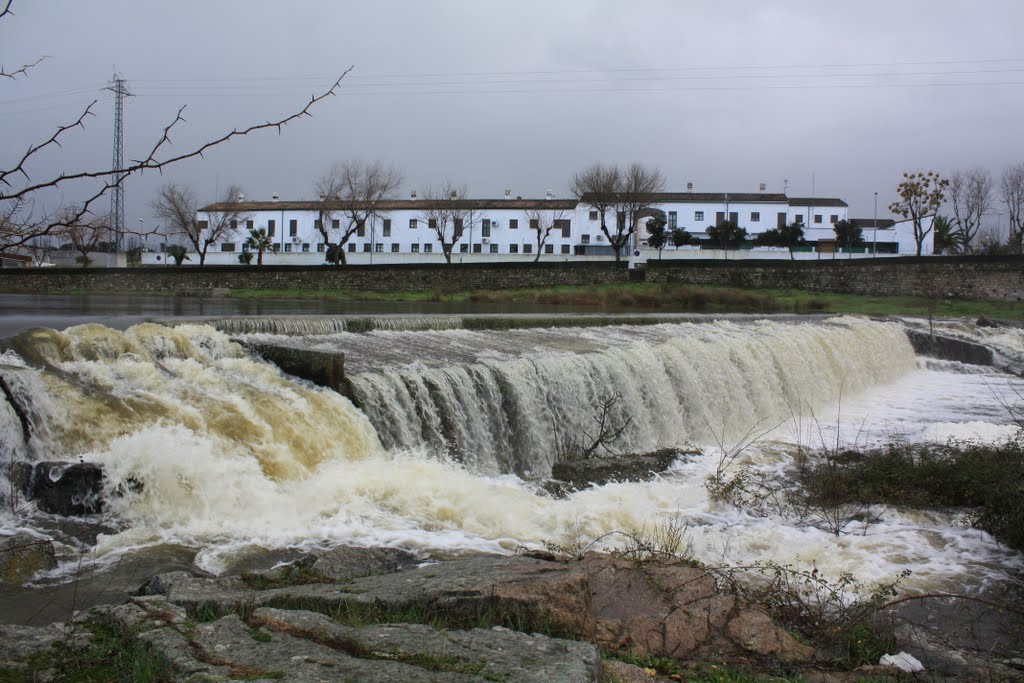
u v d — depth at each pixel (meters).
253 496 9.99
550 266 53.78
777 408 21.48
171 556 8.38
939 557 10.02
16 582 7.42
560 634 6.14
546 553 8.27
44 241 4.23
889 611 8.33
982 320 37.41
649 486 12.76
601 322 24.14
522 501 11.43
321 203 72.69
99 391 10.84
